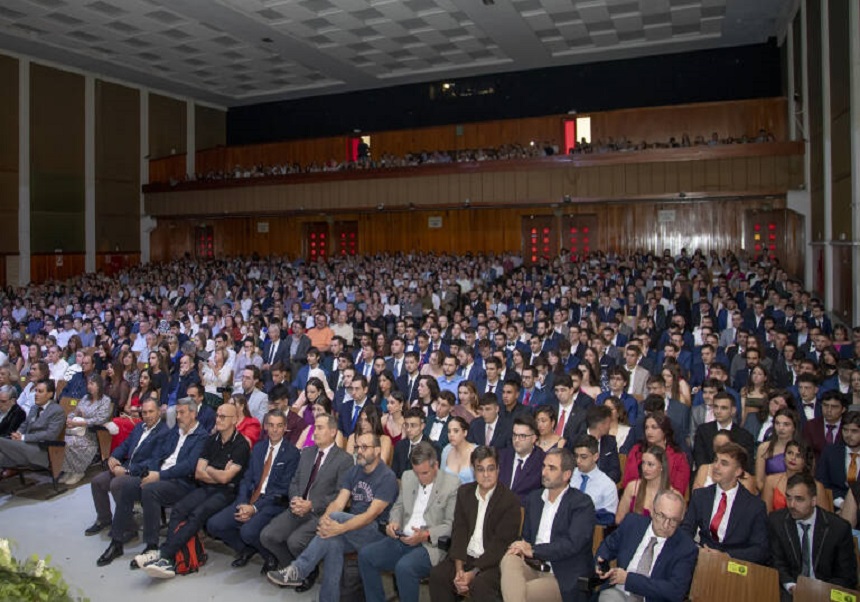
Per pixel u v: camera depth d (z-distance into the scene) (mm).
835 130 13703
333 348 11062
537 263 21094
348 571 5734
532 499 5379
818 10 15242
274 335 12570
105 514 7344
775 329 10539
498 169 21562
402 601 5375
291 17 19750
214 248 27188
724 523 5137
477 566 5090
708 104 21719
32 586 2338
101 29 20656
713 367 8383
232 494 6742
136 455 7152
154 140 27094
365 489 5957
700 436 6996
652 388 7602
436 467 5781
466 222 23484
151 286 21266
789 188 18391
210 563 6660
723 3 18547
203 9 18938
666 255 19656
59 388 11328
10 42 21422
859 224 11883
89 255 24859
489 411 7176
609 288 14945
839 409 6652
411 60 23672
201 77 25656
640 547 4816
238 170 26250
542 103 24422
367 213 24438
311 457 6480
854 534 5266
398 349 10648
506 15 18953
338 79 25891
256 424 7535
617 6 18891
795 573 4836
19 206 22703
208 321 14422
